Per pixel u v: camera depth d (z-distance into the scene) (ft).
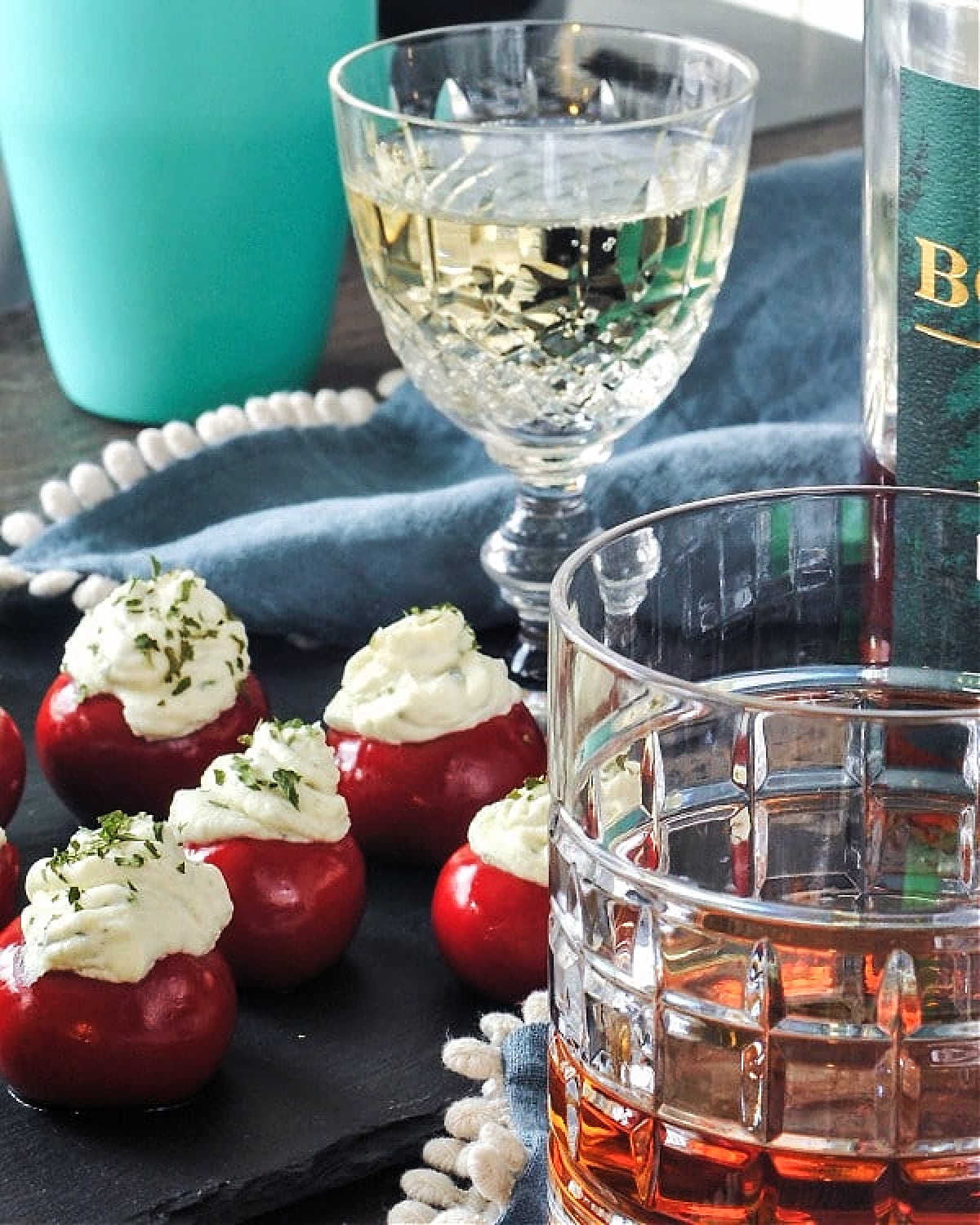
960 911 1.36
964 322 1.65
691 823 1.46
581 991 1.45
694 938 1.39
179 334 2.33
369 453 2.31
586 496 2.09
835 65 2.93
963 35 1.67
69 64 2.19
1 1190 1.57
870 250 1.76
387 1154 1.61
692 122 1.87
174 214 2.26
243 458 2.26
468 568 2.07
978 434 1.67
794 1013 1.37
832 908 1.43
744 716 1.37
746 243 2.33
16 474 2.31
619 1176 1.43
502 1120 1.61
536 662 2.03
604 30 2.04
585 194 1.86
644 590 1.47
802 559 1.50
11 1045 1.61
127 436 2.38
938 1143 1.38
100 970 1.60
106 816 1.67
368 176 1.91
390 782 1.82
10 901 1.75
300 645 2.11
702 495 2.08
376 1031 1.70
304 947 1.71
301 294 2.35
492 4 2.75
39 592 2.09
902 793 1.46
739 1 3.24
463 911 1.70
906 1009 1.37
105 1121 1.62
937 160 1.63
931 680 1.52
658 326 1.91
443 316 1.90
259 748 1.75
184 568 2.08
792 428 2.10
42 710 1.87
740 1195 1.40
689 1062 1.40
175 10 2.16
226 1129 1.61
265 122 2.23
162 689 1.83
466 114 2.06
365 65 1.98
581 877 1.44
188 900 1.64
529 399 1.92
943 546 1.50
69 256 2.30
